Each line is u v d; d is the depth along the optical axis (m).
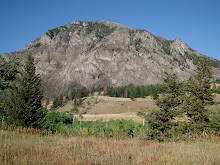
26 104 25.08
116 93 173.88
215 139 16.09
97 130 21.78
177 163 9.02
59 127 26.42
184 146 13.37
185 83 25.81
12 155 7.92
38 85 26.98
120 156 10.42
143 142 15.19
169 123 23.09
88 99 149.00
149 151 11.40
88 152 11.21
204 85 25.42
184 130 22.52
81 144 13.29
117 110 111.56
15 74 26.47
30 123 24.95
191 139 16.89
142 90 152.38
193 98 24.91
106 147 12.45
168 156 10.00
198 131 21.83
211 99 24.89
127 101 130.12
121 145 13.40
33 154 8.41
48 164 7.37
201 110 23.95
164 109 23.66
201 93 24.92
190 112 24.02
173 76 25.44
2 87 25.25
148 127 23.12
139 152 11.14
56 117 31.30
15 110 24.56
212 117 24.19
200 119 23.64
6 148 8.86
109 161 9.34
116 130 21.50
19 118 24.64
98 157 9.99
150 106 105.88
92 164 8.41
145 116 24.27
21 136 16.47
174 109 24.30
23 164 7.12
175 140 17.56
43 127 25.23
